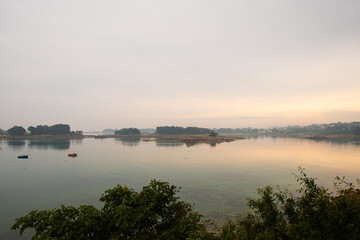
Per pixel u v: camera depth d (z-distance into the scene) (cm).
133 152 10719
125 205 1142
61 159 8206
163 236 1091
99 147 13812
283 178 4978
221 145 15275
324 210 912
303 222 921
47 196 3772
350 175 5219
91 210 1134
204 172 5694
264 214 1151
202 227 1098
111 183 4638
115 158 8475
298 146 13888
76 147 13788
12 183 4662
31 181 4834
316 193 1034
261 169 6050
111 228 1130
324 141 19588
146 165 6825
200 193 3884
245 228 1090
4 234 2447
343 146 13550
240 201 3441
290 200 1169
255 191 3984
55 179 5016
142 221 1173
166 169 6147
